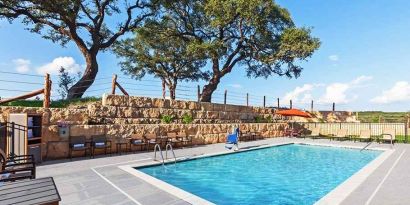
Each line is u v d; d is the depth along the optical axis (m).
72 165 11.85
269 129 26.64
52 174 10.14
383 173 10.43
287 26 30.09
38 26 26.64
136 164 12.23
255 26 27.78
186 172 12.52
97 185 8.64
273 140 24.12
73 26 22.73
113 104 16.98
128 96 17.77
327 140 24.34
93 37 24.70
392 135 21.39
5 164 7.30
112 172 10.50
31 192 3.59
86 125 14.44
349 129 28.70
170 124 18.47
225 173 12.62
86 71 24.11
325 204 6.80
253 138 24.62
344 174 12.66
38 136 12.42
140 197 7.46
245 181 11.28
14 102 15.08
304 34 26.58
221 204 8.43
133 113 17.97
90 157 13.90
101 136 14.55
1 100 13.15
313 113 34.47
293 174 12.61
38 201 3.34
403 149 18.00
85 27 24.73
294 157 17.12
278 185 10.71
